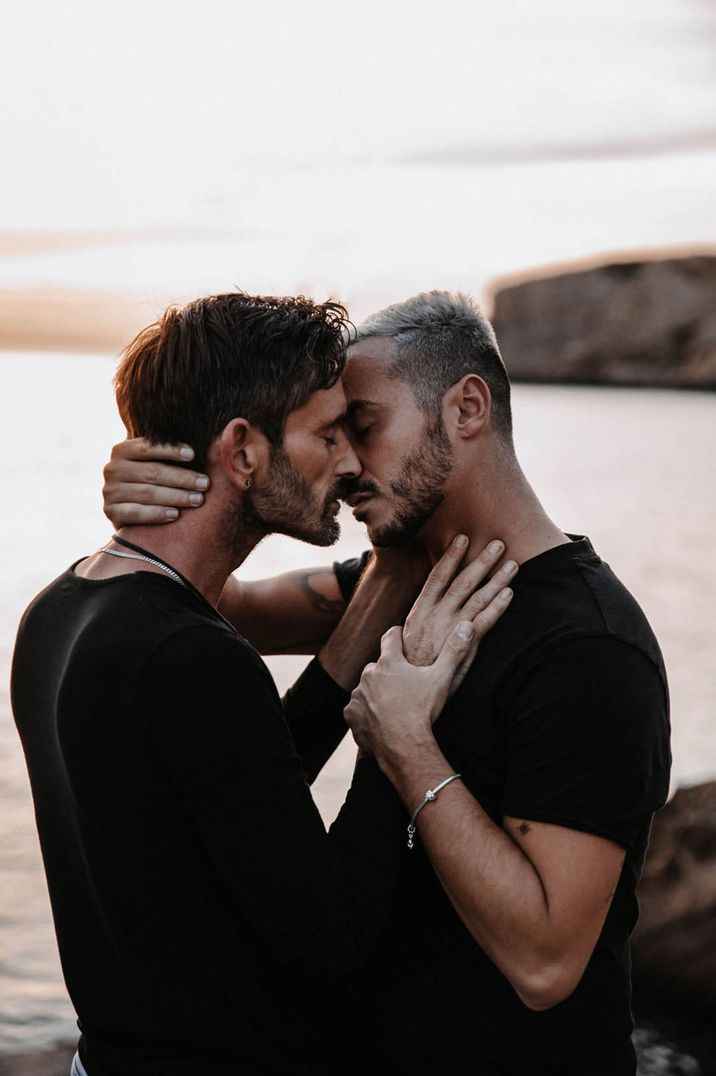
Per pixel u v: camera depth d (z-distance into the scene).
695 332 64.12
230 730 1.68
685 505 25.25
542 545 2.06
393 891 1.89
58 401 59.12
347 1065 1.99
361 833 1.89
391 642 2.02
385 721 1.94
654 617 12.88
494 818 1.96
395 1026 2.00
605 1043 2.00
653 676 1.90
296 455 1.87
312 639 2.70
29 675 1.87
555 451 37.72
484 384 2.06
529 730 1.88
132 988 1.76
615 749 1.83
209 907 1.73
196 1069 1.74
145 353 1.87
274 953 1.74
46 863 1.89
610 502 25.75
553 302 66.19
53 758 1.81
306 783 1.79
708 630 12.07
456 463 2.07
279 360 1.84
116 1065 1.78
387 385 2.06
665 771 1.92
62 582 1.88
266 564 15.77
